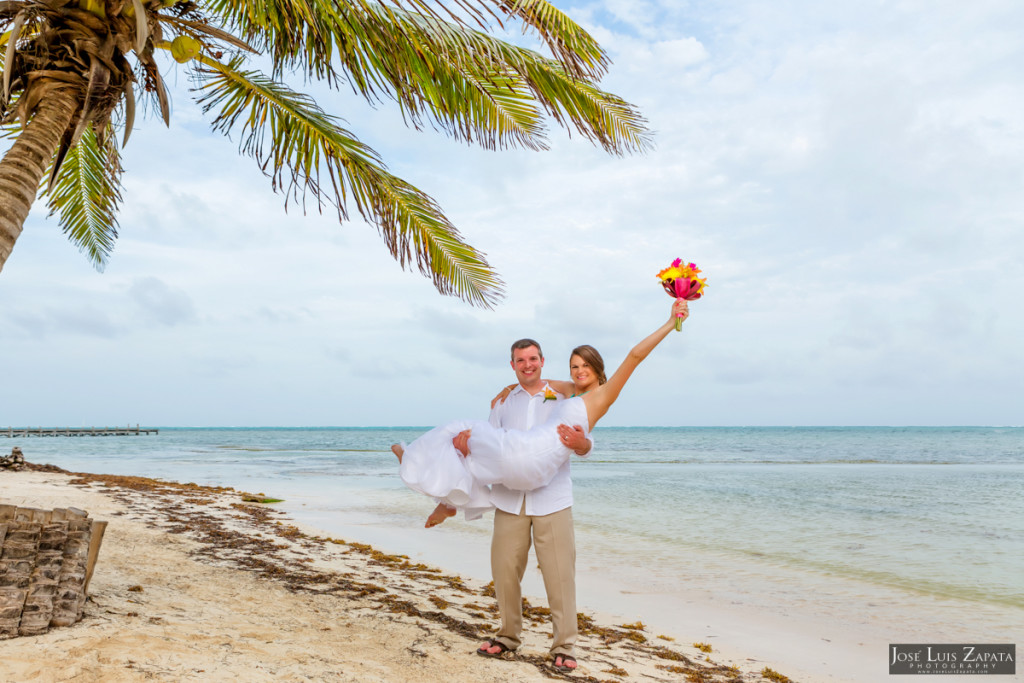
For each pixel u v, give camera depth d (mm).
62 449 46344
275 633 3744
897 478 22594
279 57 4516
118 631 3227
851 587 7145
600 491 17609
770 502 15039
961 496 16406
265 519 10914
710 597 6688
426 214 5496
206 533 8586
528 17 3908
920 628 5656
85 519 3365
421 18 4082
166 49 4453
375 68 4266
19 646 2820
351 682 2992
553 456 3498
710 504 14656
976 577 7637
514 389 4035
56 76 3863
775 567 8172
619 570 7957
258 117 5254
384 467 28000
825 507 14172
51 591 3121
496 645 3924
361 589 5801
